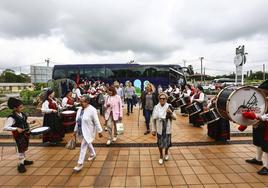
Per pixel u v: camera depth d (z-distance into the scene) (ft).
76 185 15.01
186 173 16.65
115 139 24.81
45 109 23.45
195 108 31.01
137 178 15.92
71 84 51.80
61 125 24.56
